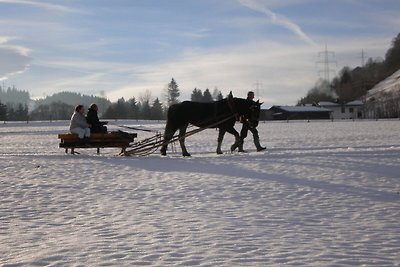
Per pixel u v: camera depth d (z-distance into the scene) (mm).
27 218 8898
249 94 20641
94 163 17406
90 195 11242
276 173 14164
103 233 7664
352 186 11875
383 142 29281
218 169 15234
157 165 16594
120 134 20078
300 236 7324
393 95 134875
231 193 11164
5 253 6590
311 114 127188
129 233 7625
